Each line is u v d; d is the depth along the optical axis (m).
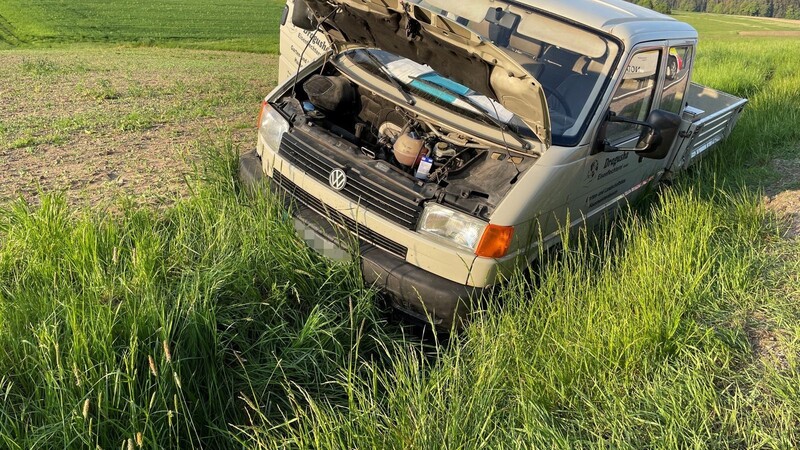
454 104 4.81
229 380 3.56
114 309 3.58
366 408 3.28
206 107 11.88
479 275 4.17
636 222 5.62
